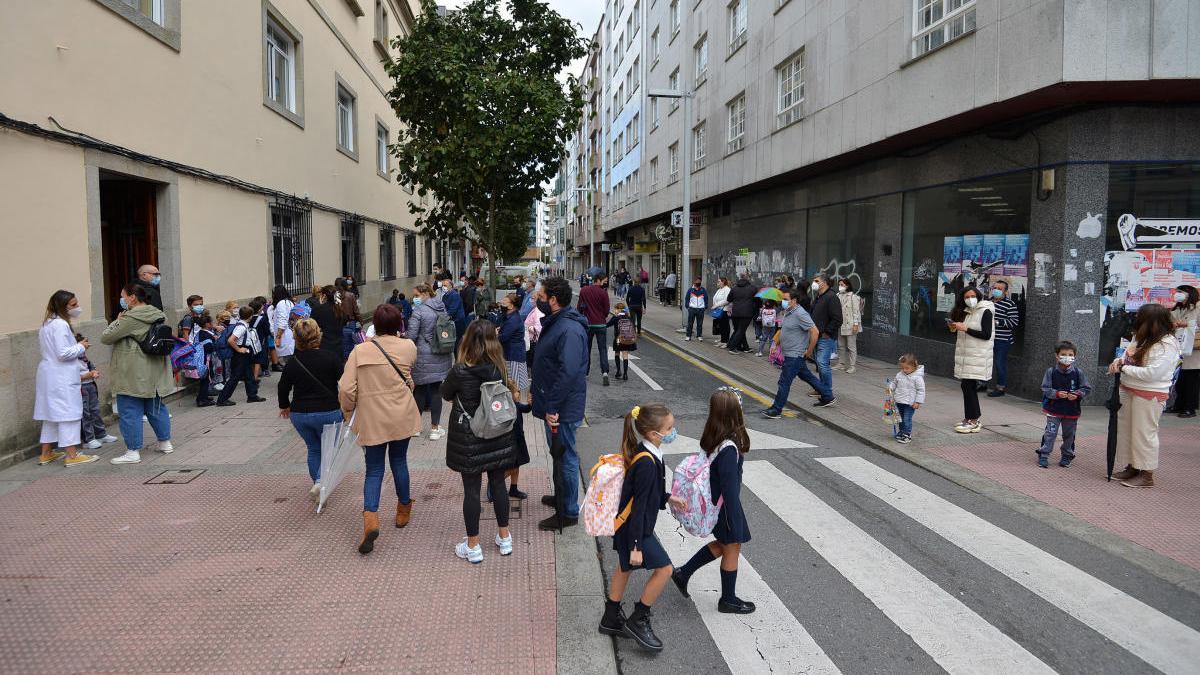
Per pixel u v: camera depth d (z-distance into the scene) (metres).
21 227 6.75
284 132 13.90
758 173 17.67
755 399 10.69
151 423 7.03
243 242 11.80
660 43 29.77
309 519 5.46
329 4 17.02
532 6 15.34
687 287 20.58
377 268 22.44
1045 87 8.58
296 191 14.55
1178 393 8.95
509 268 44.16
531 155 15.24
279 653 3.63
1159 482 6.42
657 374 13.13
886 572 4.71
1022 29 8.89
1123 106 9.22
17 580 4.34
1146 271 9.45
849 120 13.09
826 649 3.79
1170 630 3.96
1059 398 6.75
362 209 20.45
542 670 3.55
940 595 4.39
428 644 3.75
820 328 9.58
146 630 3.81
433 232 16.53
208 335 9.39
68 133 7.36
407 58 14.38
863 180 14.63
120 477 6.34
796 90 15.70
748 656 3.74
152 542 4.96
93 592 4.21
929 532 5.39
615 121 43.00
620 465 3.86
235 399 10.03
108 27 8.05
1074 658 3.69
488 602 4.22
